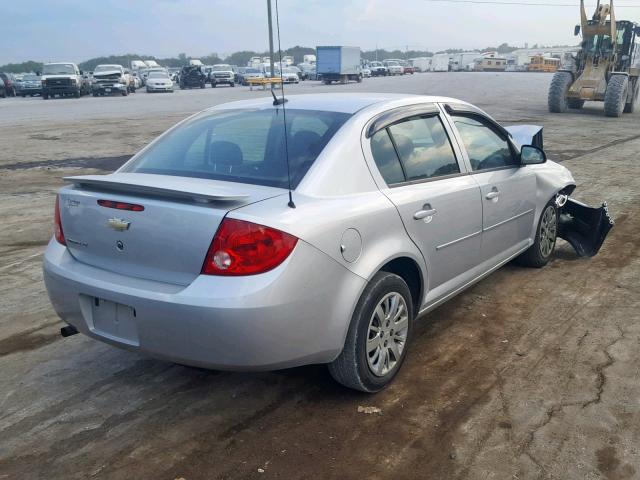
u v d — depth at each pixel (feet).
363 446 10.14
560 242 21.68
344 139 11.35
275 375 12.41
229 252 9.37
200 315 9.36
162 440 10.37
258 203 9.89
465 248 13.87
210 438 10.41
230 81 157.07
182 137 12.97
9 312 15.85
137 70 201.67
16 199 29.60
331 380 12.18
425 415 10.98
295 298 9.67
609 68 71.26
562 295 16.62
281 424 10.78
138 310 9.93
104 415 11.11
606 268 18.84
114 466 9.71
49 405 11.45
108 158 42.09
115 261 10.59
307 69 196.54
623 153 42.60
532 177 16.92
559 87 71.20
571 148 45.11
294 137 11.68
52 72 117.60
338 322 10.40
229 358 9.56
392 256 11.28
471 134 14.76
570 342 13.83
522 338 14.06
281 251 9.50
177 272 9.86
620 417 10.85
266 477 9.42
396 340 11.94
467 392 11.74
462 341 13.93
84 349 13.73
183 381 12.28
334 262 10.21
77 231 11.03
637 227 23.62
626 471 9.46
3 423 10.87
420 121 13.21
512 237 16.28
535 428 10.55
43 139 52.26
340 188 10.86
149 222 10.00
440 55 314.14
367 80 183.93
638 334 14.21
